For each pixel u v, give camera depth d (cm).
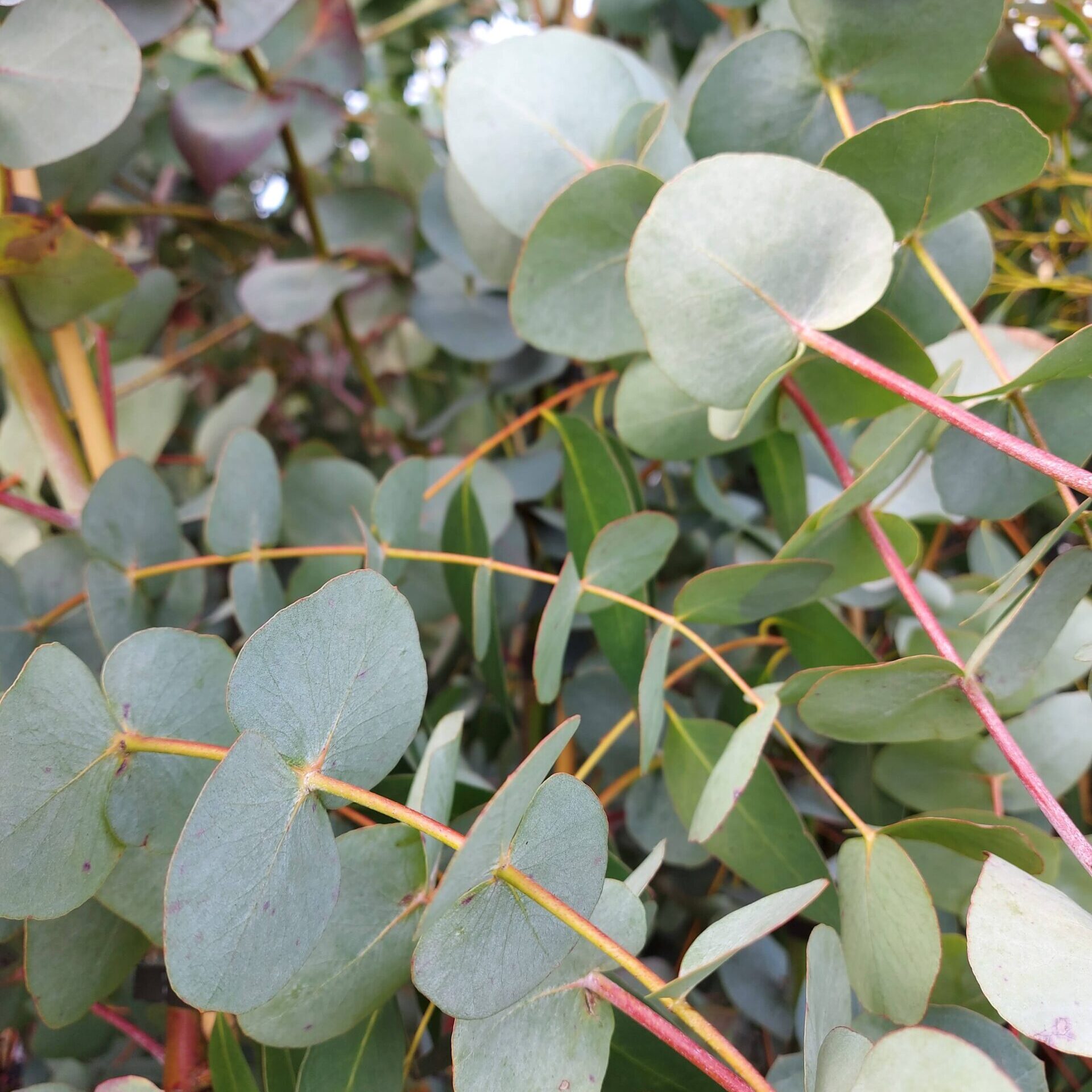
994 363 24
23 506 33
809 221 23
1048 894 19
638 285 23
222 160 35
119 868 23
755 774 27
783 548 25
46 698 20
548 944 19
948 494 25
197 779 22
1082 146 42
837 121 28
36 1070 36
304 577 31
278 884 19
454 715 24
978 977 18
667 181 28
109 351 42
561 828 19
